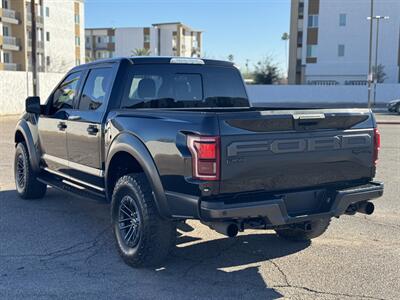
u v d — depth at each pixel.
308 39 58.50
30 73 32.56
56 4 66.38
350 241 5.96
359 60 57.12
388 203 7.91
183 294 4.39
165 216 4.55
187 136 4.24
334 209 4.65
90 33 103.88
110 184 5.46
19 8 57.09
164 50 105.44
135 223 4.88
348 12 56.91
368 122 4.96
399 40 56.09
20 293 4.38
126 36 102.75
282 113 4.35
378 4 56.03
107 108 5.52
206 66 6.31
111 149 5.20
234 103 6.57
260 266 5.09
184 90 6.12
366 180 5.08
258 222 4.39
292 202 4.55
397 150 14.59
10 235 6.01
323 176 4.70
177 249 5.59
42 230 6.22
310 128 4.53
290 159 4.42
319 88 49.41
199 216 4.21
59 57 67.69
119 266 5.02
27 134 7.44
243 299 4.31
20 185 7.94
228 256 5.38
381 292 4.48
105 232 6.17
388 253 5.52
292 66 60.53
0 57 54.44
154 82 5.86
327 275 4.87
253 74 64.00
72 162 6.26
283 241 5.92
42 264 5.06
